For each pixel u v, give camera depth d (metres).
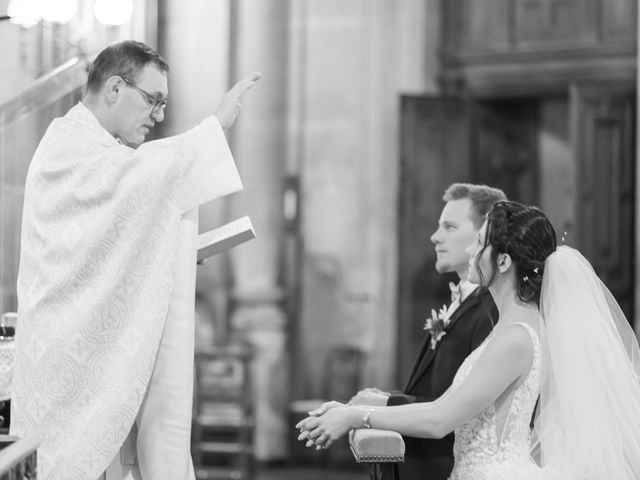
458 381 3.42
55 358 3.24
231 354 9.06
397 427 3.33
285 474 9.38
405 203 9.84
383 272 10.02
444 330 3.91
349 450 9.66
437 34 10.27
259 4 9.80
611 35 9.88
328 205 10.04
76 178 3.35
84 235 3.29
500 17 10.20
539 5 10.12
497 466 3.27
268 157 9.84
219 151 3.41
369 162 10.06
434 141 9.95
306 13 10.05
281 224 9.88
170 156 3.34
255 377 9.70
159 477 3.33
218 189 3.39
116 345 3.27
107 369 3.26
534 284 3.42
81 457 3.18
